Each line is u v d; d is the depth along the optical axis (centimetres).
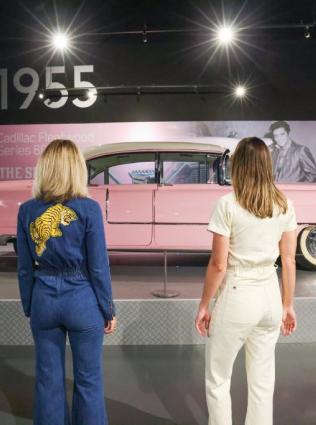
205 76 636
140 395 215
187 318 276
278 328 153
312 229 388
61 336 152
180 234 376
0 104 655
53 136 654
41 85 650
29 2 632
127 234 378
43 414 150
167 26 624
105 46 640
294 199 379
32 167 660
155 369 246
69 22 633
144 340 277
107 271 147
